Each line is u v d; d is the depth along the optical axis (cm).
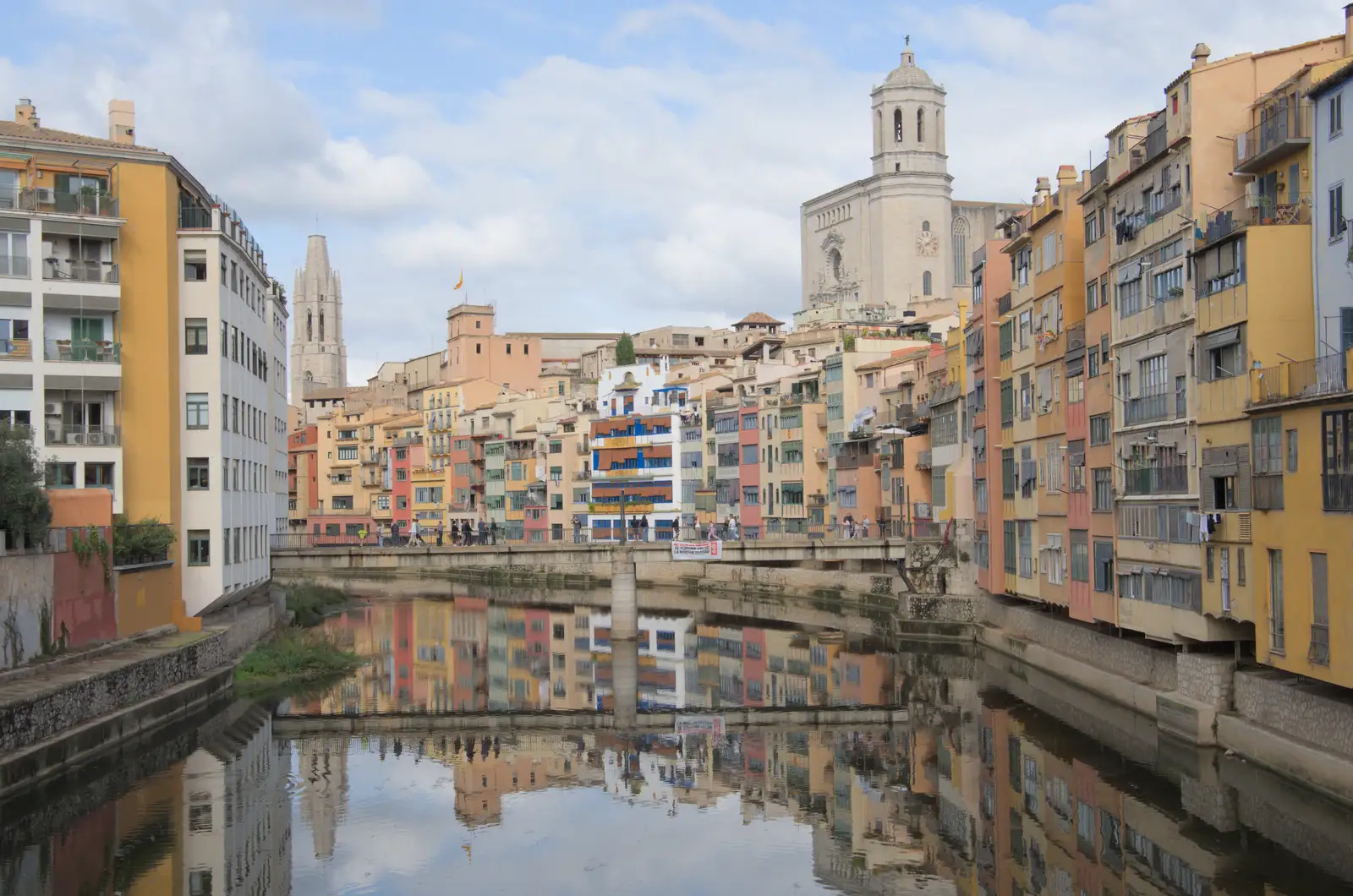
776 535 10756
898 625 7850
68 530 4984
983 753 4884
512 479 15275
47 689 4144
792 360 13338
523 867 3653
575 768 4822
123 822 3919
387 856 3725
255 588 7538
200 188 6625
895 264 18088
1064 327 5956
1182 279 4631
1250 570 4147
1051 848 3756
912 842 3900
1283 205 4197
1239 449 4194
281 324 10181
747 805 4331
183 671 5403
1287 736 3947
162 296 5931
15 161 5725
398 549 8094
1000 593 7275
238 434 6619
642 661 7456
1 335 5659
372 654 7638
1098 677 5469
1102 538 5456
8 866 3522
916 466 9294
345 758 4881
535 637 8481
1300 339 4109
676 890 3472
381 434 17900
